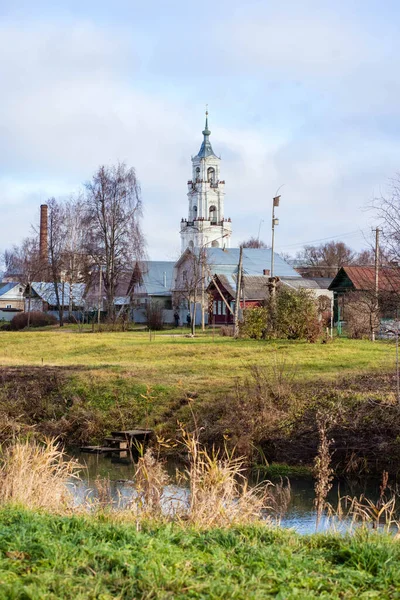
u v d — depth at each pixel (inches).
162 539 329.4
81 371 1348.4
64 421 1098.7
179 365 1398.9
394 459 807.1
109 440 993.5
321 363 1327.5
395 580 282.7
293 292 1836.9
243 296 2704.2
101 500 489.4
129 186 2849.4
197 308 3225.9
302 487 762.2
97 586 255.6
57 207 3157.0
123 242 2844.5
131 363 1493.6
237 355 1536.7
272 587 269.7
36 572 271.4
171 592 257.1
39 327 3095.5
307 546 341.7
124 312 3061.0
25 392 1231.5
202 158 5285.4
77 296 3558.1
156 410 1076.5
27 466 490.9
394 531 464.4
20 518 357.1
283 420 921.5
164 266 3868.1
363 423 872.3
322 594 263.3
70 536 320.5
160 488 459.2
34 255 3636.8
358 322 1825.8
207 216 5285.4
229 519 411.8
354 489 750.5
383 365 1273.4
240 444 886.4
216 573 278.5
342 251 4953.3
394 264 1130.7
